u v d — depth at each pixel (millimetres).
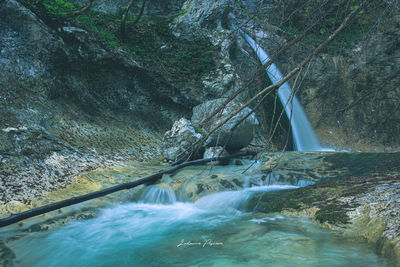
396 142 10227
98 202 4672
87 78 8328
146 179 5398
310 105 11430
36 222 3871
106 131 7938
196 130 6895
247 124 7082
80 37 7859
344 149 10703
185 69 9508
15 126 5855
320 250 2721
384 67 10508
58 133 6754
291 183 5484
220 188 5160
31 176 4906
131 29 9445
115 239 3527
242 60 10250
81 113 7949
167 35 10039
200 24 10383
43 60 7316
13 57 6816
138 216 4355
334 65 10906
